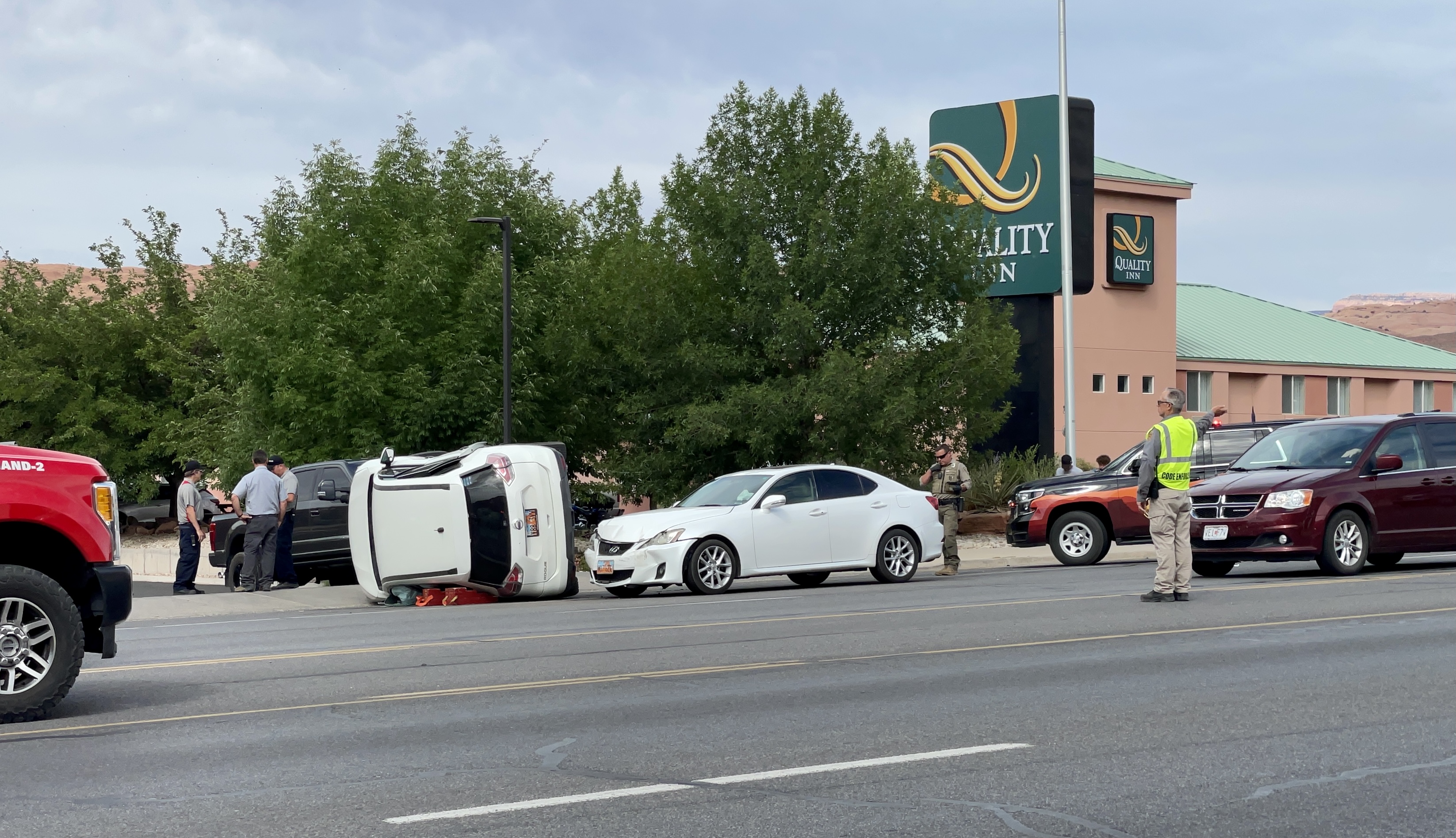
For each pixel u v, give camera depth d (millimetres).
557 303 30938
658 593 18594
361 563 17766
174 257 45688
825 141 27688
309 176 30906
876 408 26000
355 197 30484
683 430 26828
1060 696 8328
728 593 17562
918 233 27391
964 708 7977
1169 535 13750
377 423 29203
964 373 26922
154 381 45406
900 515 18922
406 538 17375
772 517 18000
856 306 27172
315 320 29234
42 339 44031
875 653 10414
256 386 30312
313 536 21672
